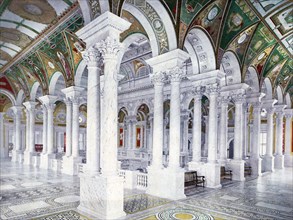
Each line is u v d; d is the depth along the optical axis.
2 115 26.56
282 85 21.31
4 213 7.72
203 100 26.27
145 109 31.52
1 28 12.67
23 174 15.59
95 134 8.29
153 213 7.82
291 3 10.75
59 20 11.69
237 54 14.05
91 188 7.73
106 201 7.13
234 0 10.50
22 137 28.61
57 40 13.84
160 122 10.58
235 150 15.18
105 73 7.67
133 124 27.16
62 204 8.73
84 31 8.24
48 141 18.72
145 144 31.53
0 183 12.62
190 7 9.77
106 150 7.51
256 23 12.33
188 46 12.48
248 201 9.55
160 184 10.02
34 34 13.39
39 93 26.33
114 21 7.47
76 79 15.59
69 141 16.55
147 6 9.39
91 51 8.32
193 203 9.08
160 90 10.71
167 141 30.19
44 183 12.64
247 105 19.06
